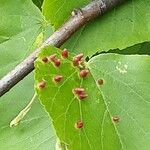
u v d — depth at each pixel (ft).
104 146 0.77
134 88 0.83
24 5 0.97
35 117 0.90
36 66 0.78
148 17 0.93
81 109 0.78
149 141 0.79
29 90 0.92
